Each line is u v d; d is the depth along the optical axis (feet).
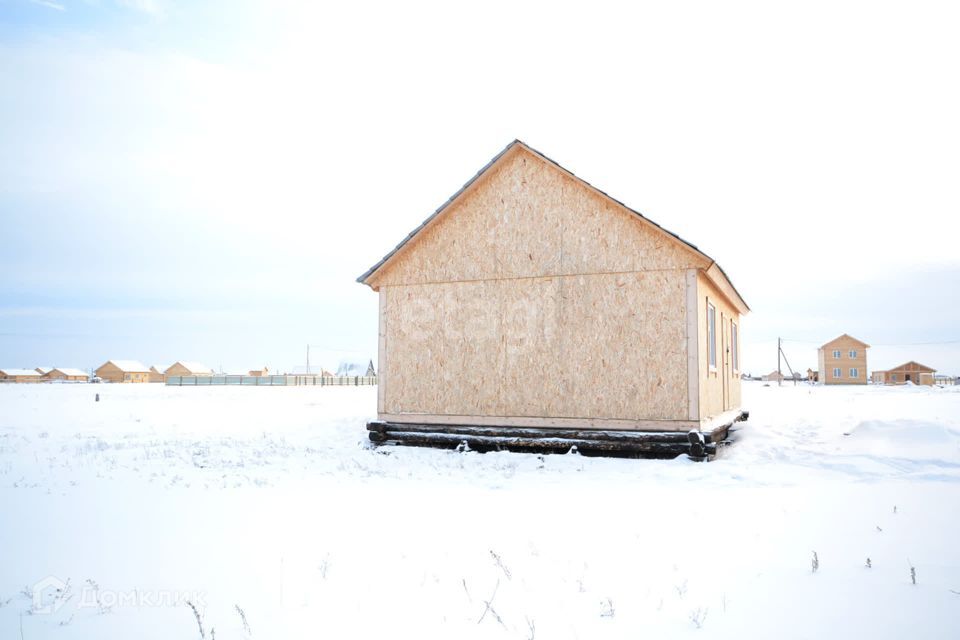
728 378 57.98
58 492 32.35
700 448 40.24
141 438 59.11
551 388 45.34
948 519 23.20
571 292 45.55
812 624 14.07
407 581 17.71
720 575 17.51
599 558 19.40
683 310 42.39
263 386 235.81
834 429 49.73
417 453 45.83
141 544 22.26
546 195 46.96
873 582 16.58
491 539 21.98
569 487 32.94
